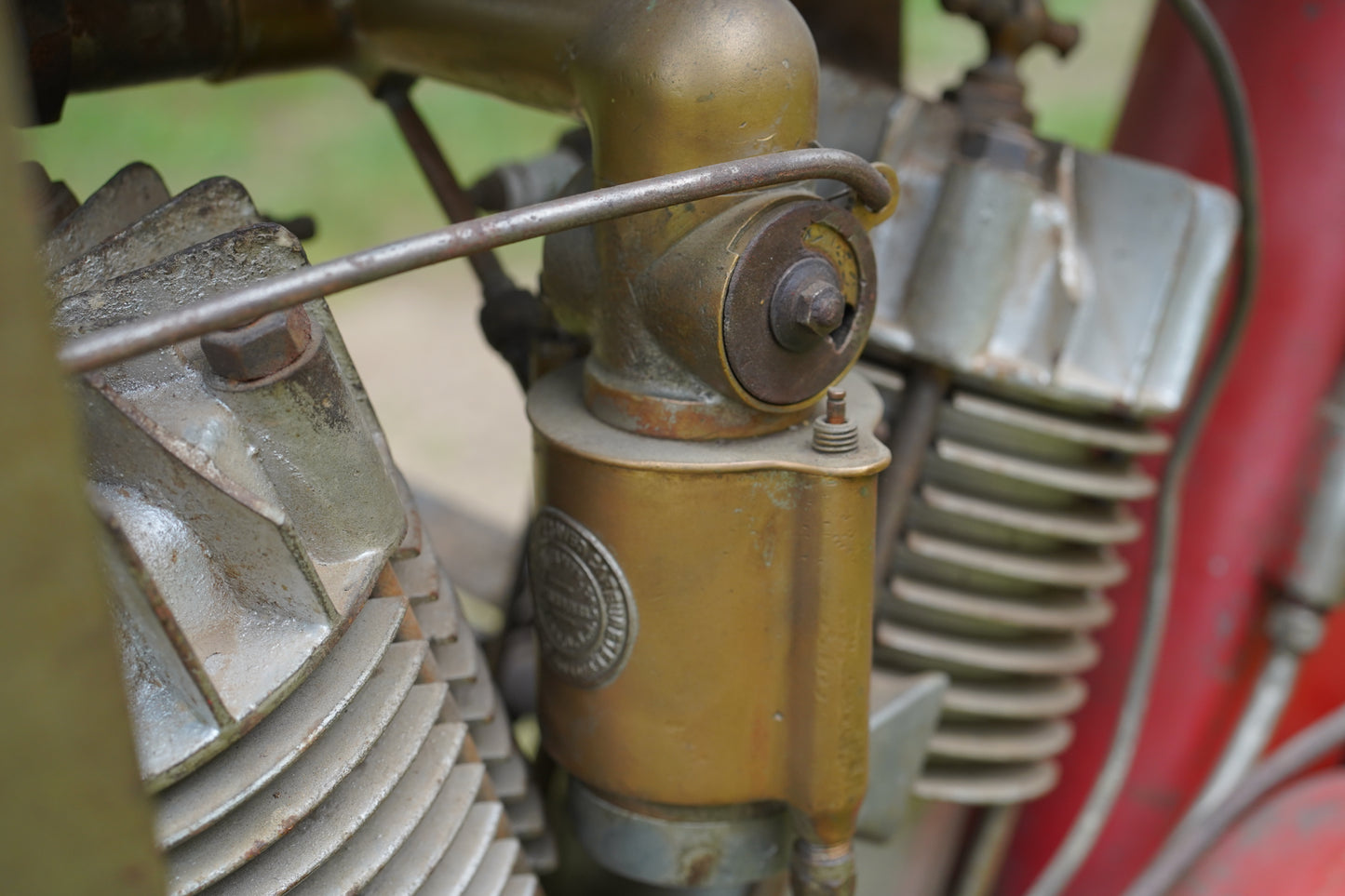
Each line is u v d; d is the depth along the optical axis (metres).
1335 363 0.54
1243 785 0.55
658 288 0.39
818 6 0.51
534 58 0.41
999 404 0.48
